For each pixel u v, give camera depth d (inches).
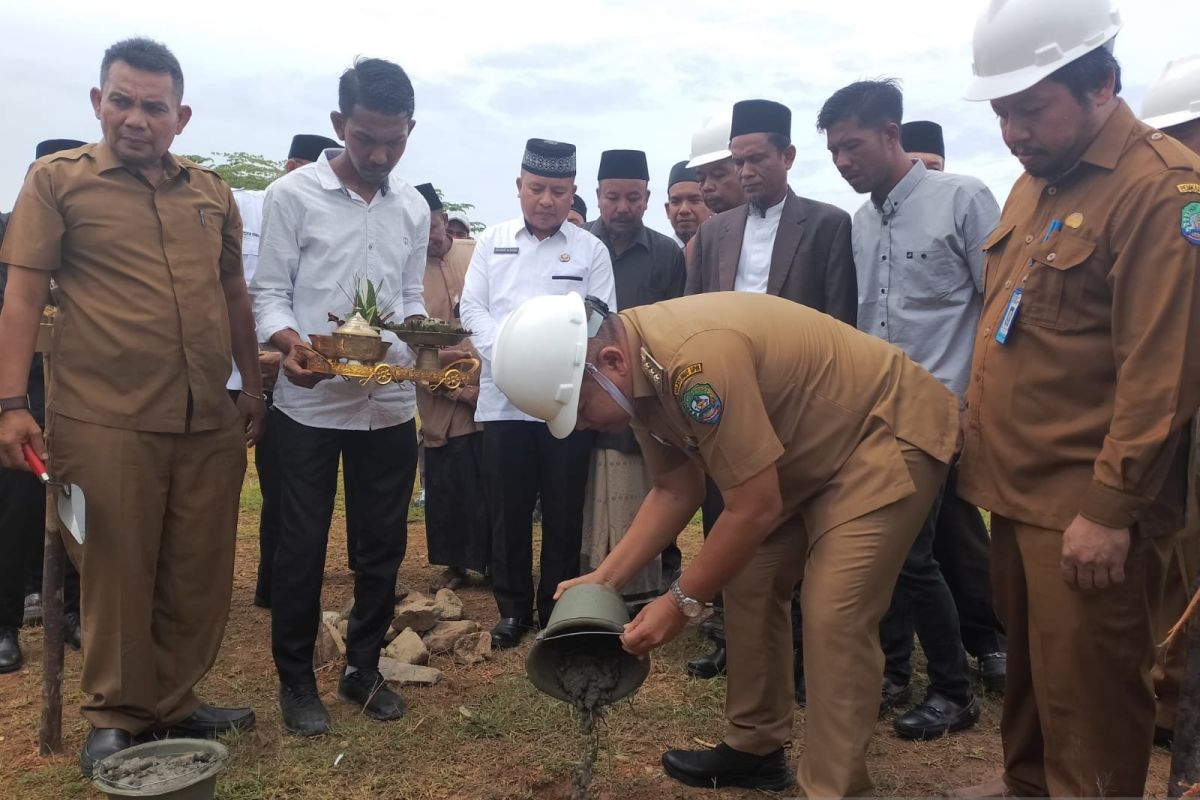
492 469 180.2
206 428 130.0
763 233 166.1
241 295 142.8
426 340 133.6
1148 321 90.7
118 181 124.0
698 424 96.9
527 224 186.4
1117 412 92.0
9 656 164.1
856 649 101.3
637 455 182.2
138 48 120.9
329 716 140.8
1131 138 97.3
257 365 148.3
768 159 160.6
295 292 145.5
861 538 102.1
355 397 140.6
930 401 108.8
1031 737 113.0
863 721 101.5
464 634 175.0
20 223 119.3
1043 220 103.5
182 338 126.5
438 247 246.2
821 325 108.8
